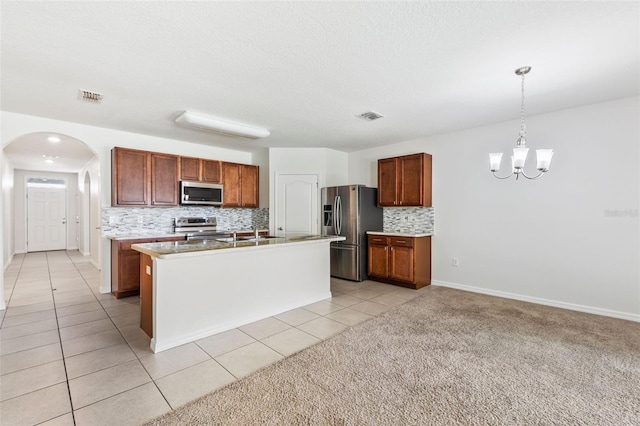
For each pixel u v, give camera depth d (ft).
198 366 7.64
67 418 5.69
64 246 29.63
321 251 13.47
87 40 6.98
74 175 30.09
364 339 9.23
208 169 17.16
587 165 11.57
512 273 13.50
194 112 12.01
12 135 12.00
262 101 10.95
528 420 5.69
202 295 9.46
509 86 9.71
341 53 7.66
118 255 13.26
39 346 8.70
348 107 11.59
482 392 6.57
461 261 15.12
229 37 6.91
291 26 6.51
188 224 16.90
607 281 11.24
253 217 20.51
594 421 5.66
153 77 8.95
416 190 15.55
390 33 6.80
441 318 11.05
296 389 6.65
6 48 7.30
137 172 14.58
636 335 9.48
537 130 12.67
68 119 12.91
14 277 17.53
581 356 8.16
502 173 13.71
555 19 6.29
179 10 5.93
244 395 6.43
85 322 10.57
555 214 12.32
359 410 5.96
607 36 6.91
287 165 18.80
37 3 5.67
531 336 9.45
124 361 7.87
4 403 6.11
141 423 5.57
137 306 12.32
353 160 20.10
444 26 6.54
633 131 10.68
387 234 16.19
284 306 11.87
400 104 11.31
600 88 9.90
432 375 7.23
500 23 6.44
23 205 27.61
